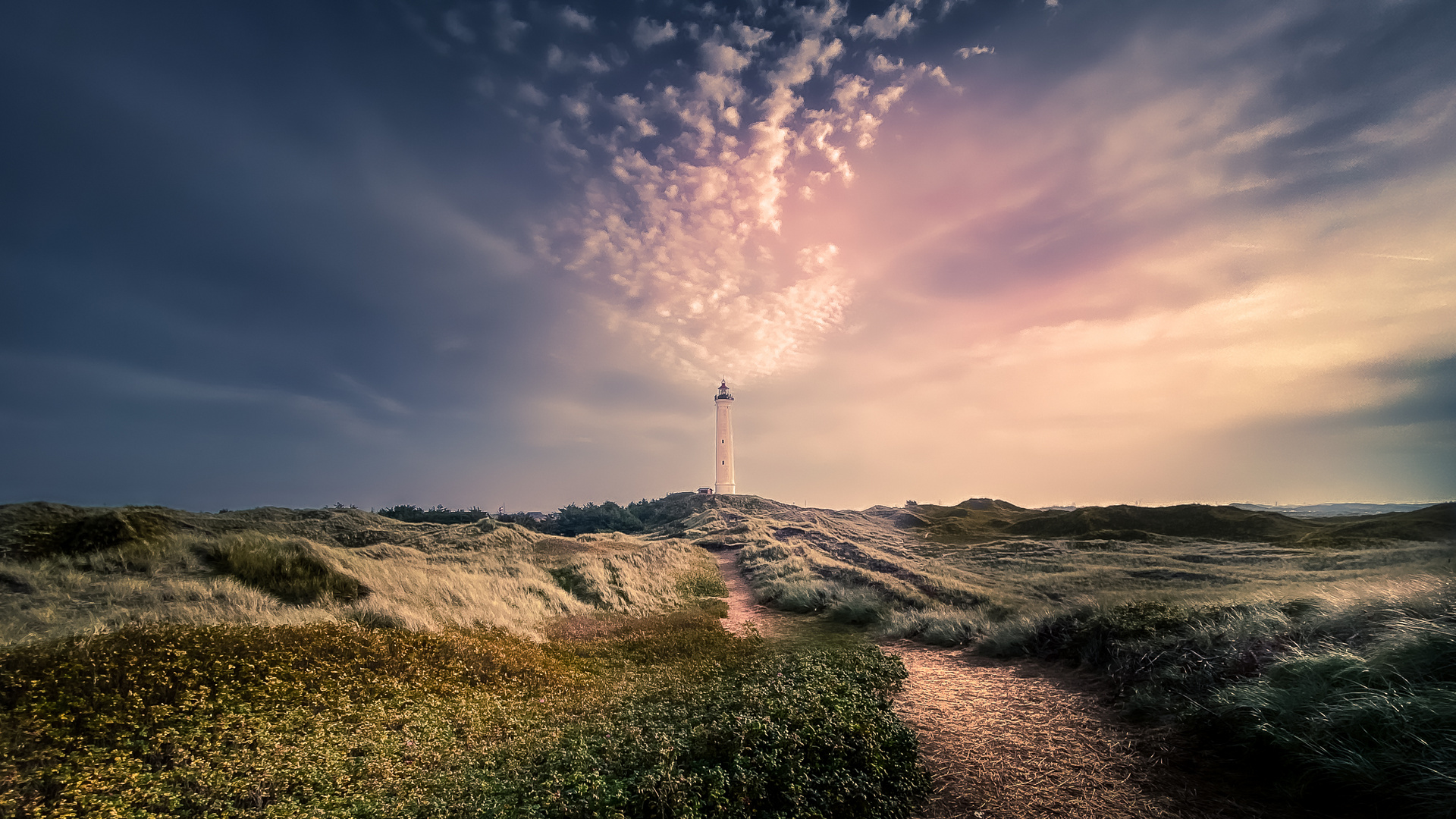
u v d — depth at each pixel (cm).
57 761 588
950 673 1074
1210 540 4519
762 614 2169
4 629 887
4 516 1734
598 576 2708
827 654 1132
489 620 1612
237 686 834
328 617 1241
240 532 2089
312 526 3691
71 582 1266
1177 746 618
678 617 1980
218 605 1177
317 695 867
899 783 543
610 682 1168
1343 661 607
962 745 690
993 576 2798
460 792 592
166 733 675
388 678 992
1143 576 2577
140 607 1109
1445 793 416
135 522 1798
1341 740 508
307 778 620
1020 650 1167
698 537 5791
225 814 527
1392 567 1939
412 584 1805
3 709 658
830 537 4997
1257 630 789
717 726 636
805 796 482
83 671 761
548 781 573
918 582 2238
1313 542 3738
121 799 530
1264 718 577
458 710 910
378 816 532
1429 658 562
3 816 499
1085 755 630
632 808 468
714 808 455
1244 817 469
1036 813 513
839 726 614
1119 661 912
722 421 10338
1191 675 754
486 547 3591
